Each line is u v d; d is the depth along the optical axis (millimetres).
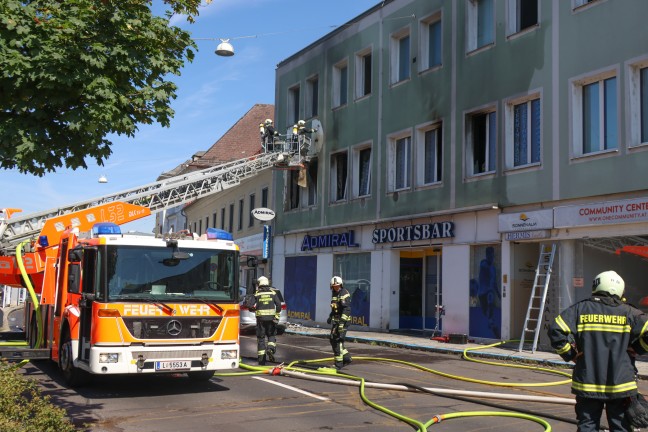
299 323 27203
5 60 6328
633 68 14930
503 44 18219
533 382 11578
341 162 25812
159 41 7418
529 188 17094
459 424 8023
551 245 16625
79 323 10500
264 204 32250
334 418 8352
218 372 12398
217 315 10312
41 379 11609
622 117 14984
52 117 6867
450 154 19812
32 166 6723
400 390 10383
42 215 15469
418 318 22484
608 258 16062
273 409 8938
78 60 6789
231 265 10672
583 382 5164
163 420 8219
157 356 9852
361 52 24562
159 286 10070
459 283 19172
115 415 8531
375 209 23047
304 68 28406
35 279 13953
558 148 16422
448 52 20156
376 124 23328
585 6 15992
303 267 27359
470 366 13984
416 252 22594
